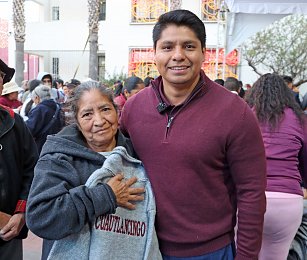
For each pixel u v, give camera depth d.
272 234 2.76
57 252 1.72
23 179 2.44
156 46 1.90
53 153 1.79
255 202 1.84
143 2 17.50
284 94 2.84
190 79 1.85
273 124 2.75
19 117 2.45
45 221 1.64
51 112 4.98
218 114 1.83
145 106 1.99
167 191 1.86
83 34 20.09
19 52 16.91
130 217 1.79
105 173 1.74
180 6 14.60
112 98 1.91
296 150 2.73
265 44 16.09
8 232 2.29
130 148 1.98
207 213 1.86
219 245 1.90
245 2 6.93
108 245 1.70
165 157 1.86
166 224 1.88
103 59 19.62
